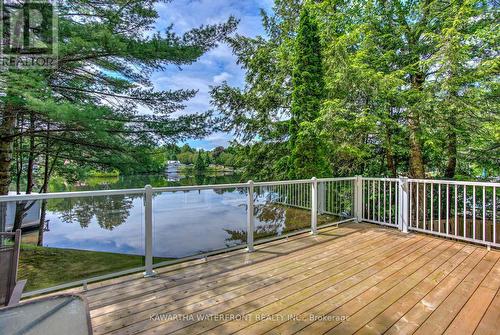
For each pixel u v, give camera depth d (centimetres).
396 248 380
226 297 243
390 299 239
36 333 105
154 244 321
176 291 255
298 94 680
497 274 293
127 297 244
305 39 677
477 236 682
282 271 301
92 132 495
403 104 621
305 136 647
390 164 748
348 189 543
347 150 631
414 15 693
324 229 483
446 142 677
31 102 393
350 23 743
